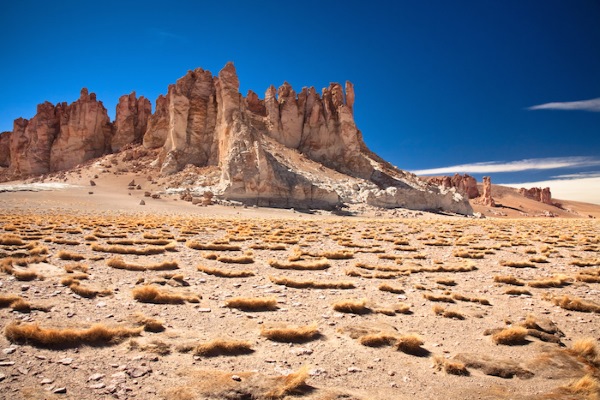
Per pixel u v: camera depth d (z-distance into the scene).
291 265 17.78
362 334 9.40
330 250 23.78
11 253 15.91
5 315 9.16
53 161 120.44
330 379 7.18
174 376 6.90
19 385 6.19
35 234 24.00
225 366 7.50
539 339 9.66
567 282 16.05
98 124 125.12
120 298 11.46
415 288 14.59
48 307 9.96
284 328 9.41
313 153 115.88
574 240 29.97
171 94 105.56
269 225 40.53
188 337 8.78
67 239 22.92
